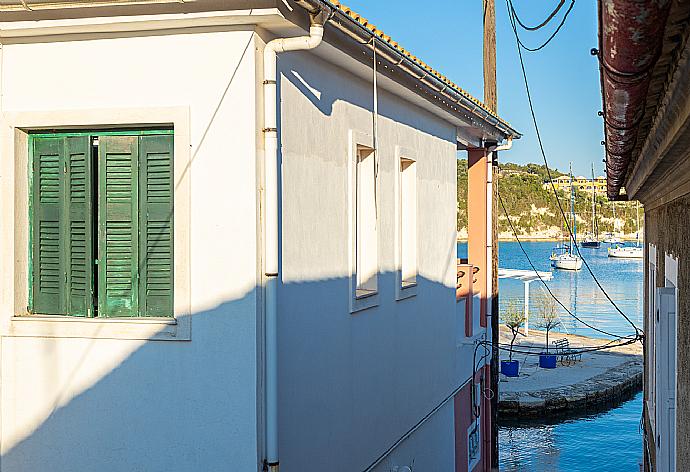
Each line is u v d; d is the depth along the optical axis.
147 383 6.95
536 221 121.12
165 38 6.87
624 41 3.48
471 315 15.27
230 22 6.61
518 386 35.59
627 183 10.42
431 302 12.59
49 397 7.13
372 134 9.80
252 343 6.74
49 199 7.26
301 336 7.77
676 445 6.51
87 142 7.16
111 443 7.02
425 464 12.38
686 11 3.35
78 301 7.21
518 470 25.48
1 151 7.13
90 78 7.00
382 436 10.22
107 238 7.15
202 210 6.83
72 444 7.09
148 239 7.09
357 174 10.02
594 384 35.88
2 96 7.15
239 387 6.76
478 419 16.47
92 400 7.05
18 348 7.18
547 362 38.44
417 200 11.82
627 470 25.33
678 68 3.95
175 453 6.89
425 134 12.22
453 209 13.92
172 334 6.88
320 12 6.59
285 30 6.86
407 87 10.13
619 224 131.88
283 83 7.32
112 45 6.96
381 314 10.23
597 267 112.88
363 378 9.54
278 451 7.17
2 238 7.13
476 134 15.23
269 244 6.84
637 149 6.97
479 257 16.88
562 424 32.28
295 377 7.62
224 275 6.79
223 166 6.78
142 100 6.91
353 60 8.27
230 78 6.75
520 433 30.91
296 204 7.62
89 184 7.16
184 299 6.86
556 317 61.19
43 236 7.29
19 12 6.68
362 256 10.08
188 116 6.82
